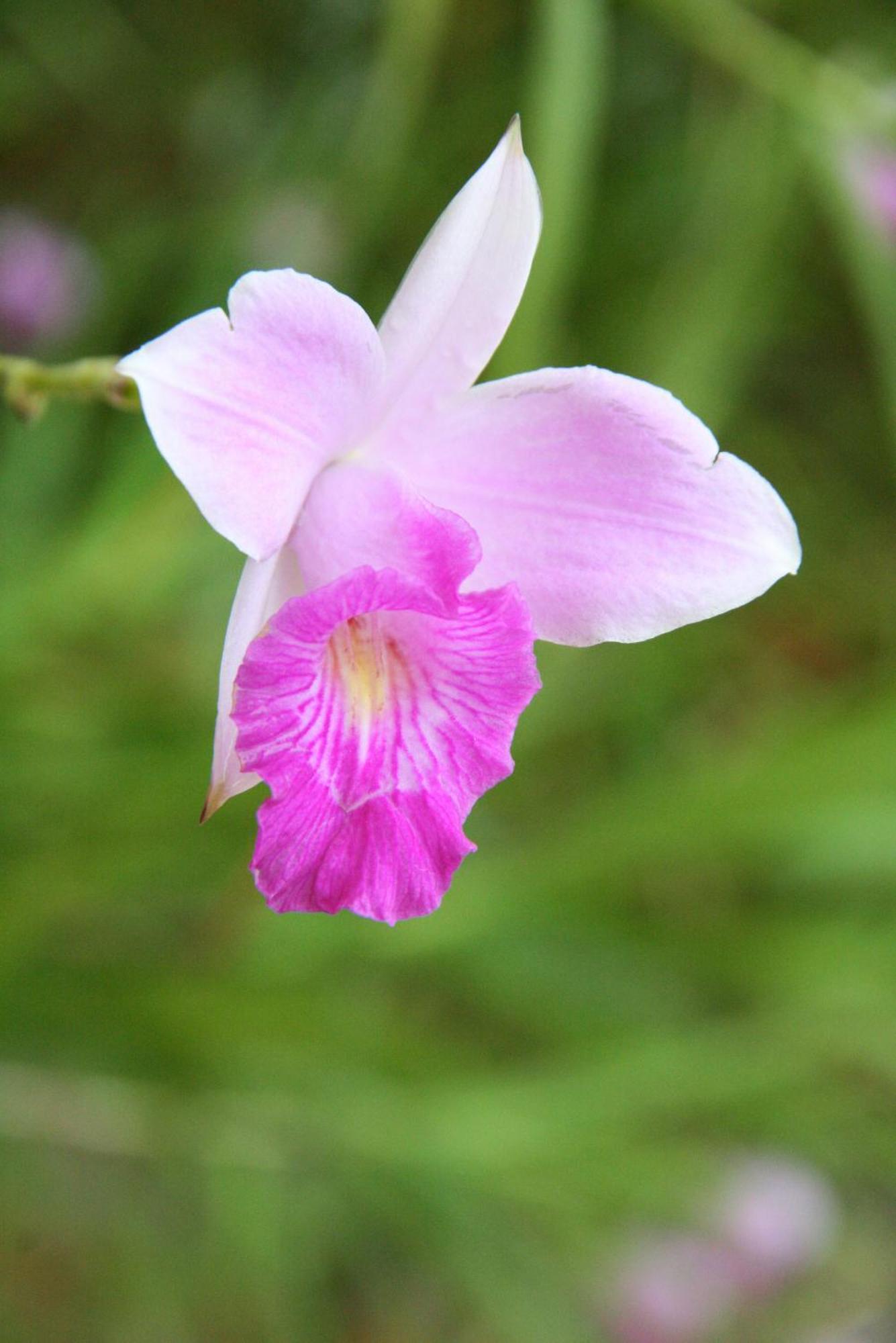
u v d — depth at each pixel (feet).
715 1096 1.73
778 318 2.31
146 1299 1.89
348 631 1.34
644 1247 1.86
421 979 2.03
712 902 2.14
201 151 2.25
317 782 1.32
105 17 2.11
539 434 1.33
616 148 2.21
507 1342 2.10
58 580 1.64
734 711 2.35
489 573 1.34
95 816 1.62
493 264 1.31
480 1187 1.72
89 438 1.88
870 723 1.62
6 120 2.10
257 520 1.28
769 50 1.64
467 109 2.09
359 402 1.31
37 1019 1.67
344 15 2.21
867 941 1.78
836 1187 2.20
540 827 2.11
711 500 1.32
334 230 1.97
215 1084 1.69
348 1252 2.08
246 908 1.76
